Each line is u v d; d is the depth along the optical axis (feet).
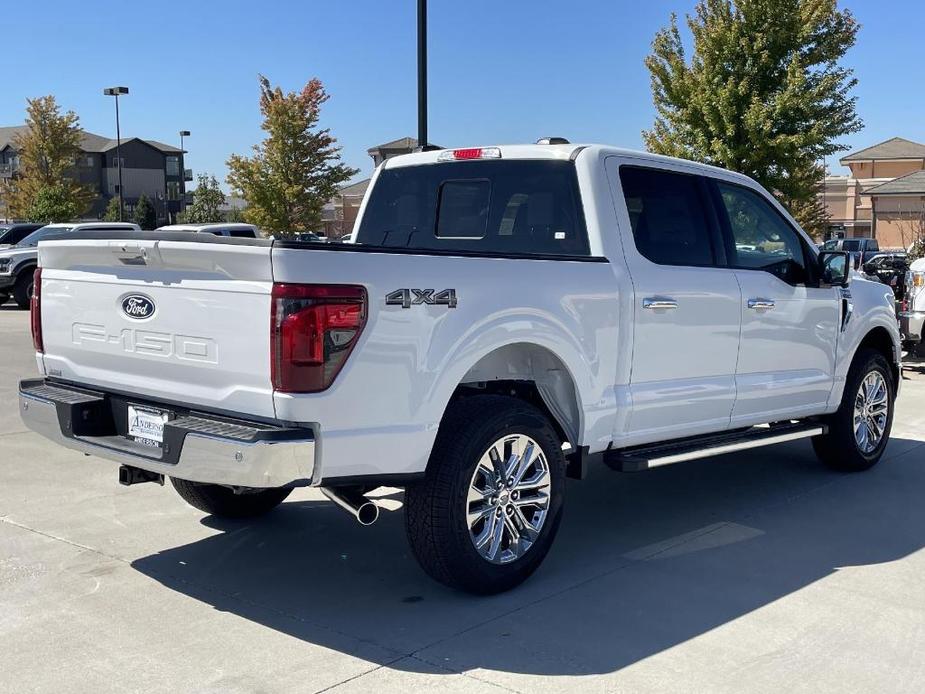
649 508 19.45
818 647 12.71
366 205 20.22
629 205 16.90
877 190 163.94
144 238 13.07
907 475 22.33
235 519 18.22
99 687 11.46
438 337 13.25
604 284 15.72
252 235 65.57
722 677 11.81
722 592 14.69
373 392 12.66
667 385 17.07
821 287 20.44
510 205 17.65
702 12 70.28
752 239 19.31
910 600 14.43
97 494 19.88
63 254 14.70
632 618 13.62
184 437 12.58
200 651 12.46
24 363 39.11
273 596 14.43
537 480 14.80
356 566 15.80
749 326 18.57
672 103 70.95
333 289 12.22
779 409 19.76
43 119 191.52
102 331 14.26
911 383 35.96
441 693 11.32
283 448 11.94
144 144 297.33
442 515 13.50
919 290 35.50
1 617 13.53
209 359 12.77
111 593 14.46
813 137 64.59
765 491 20.84
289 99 121.08
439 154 18.81
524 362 15.24
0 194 211.41
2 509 18.74
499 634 13.03
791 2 66.80
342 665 12.06
